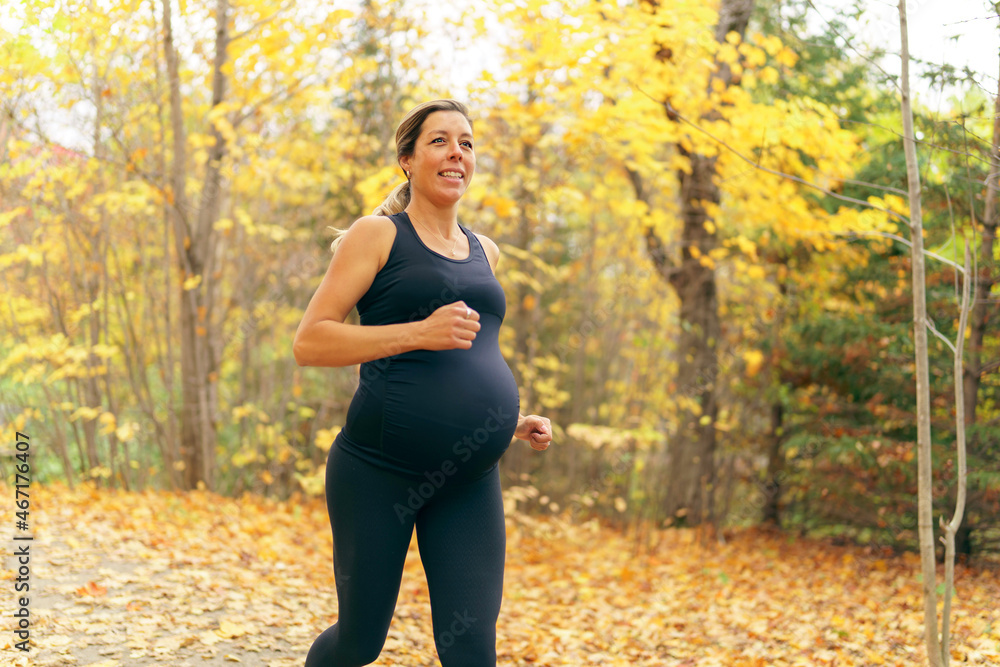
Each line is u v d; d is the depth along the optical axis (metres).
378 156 8.09
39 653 2.62
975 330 5.70
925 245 5.73
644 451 8.66
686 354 7.76
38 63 5.03
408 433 1.73
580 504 8.36
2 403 6.52
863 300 7.18
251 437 8.95
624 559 6.32
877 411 6.40
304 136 8.15
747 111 5.05
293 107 7.06
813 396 7.10
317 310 1.67
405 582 4.74
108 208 6.18
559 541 6.89
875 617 4.25
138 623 3.06
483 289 1.82
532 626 4.14
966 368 5.82
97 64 5.48
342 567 1.79
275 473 7.98
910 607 4.49
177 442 7.46
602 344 10.78
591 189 8.62
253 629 3.19
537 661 3.41
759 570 5.96
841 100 6.41
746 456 7.85
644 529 7.58
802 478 7.23
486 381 1.78
